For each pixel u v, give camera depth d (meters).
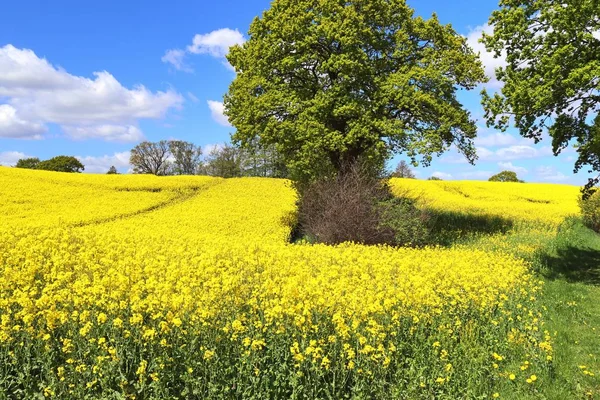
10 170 39.66
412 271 10.83
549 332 9.05
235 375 5.82
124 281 7.71
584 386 6.85
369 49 23.27
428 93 22.31
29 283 8.09
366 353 6.12
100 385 5.55
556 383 6.86
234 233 20.86
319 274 9.83
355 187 19.44
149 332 5.74
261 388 5.55
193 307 6.89
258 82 23.33
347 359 6.19
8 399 5.30
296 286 7.82
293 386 5.56
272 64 23.19
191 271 9.40
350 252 13.55
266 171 75.62
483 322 8.70
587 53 13.16
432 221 24.45
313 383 5.77
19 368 5.68
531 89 13.39
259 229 21.86
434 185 45.03
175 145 79.62
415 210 20.47
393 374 6.38
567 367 7.37
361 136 22.20
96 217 23.81
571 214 31.02
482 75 23.25
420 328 7.51
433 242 21.52
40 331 5.90
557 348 8.13
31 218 22.83
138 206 29.02
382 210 19.38
